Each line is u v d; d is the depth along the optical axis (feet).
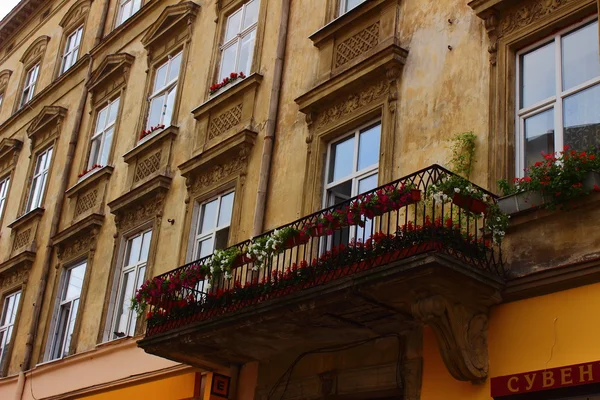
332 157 38.09
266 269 37.22
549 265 25.53
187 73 52.70
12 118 78.79
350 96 37.35
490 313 26.86
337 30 39.65
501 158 28.84
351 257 28.02
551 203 25.44
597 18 28.07
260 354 35.60
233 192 44.06
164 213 48.80
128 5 66.80
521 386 24.64
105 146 60.39
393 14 36.70
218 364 37.45
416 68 34.35
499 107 29.66
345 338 31.76
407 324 29.32
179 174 48.78
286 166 40.11
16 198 71.61
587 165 24.76
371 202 27.81
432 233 25.25
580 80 28.09
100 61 65.98
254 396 35.99
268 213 39.96
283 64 43.70
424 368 28.60
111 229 53.98
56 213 61.46
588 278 24.25
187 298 35.76
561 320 24.64
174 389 41.27
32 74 81.10
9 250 67.56
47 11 82.17
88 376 49.80
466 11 33.06
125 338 47.39
